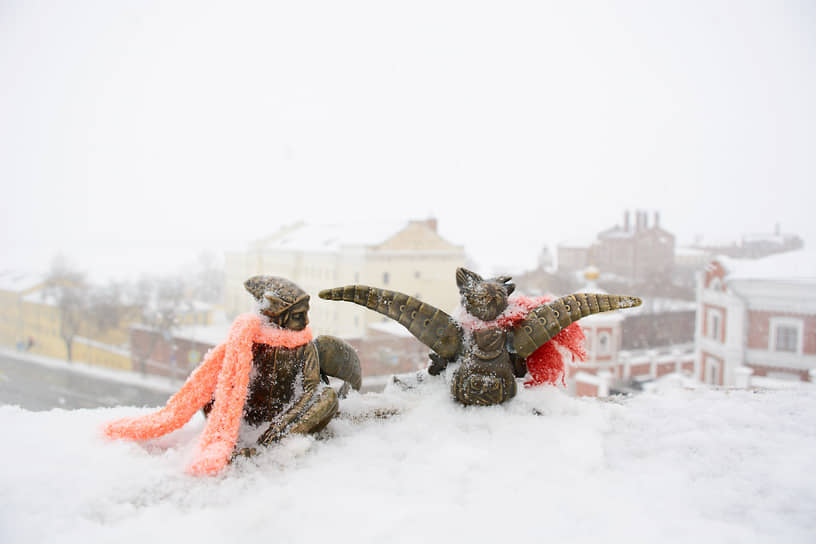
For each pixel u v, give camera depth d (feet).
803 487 6.75
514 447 7.73
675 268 148.56
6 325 103.24
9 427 8.25
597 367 65.36
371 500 6.39
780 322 62.90
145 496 6.46
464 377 8.77
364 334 77.05
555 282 131.75
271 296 7.77
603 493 6.68
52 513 6.03
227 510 6.16
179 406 7.80
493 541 5.63
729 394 10.48
